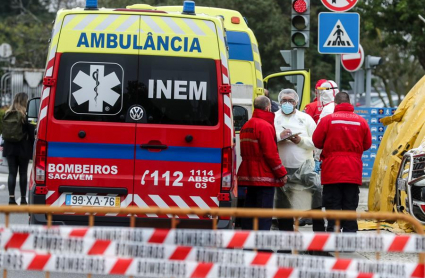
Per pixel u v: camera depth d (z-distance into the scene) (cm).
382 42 8106
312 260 1456
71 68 2200
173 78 2209
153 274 1454
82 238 1468
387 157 3003
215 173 2206
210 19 2228
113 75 2202
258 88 3475
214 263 1455
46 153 2194
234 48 3478
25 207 1515
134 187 2200
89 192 2195
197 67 2212
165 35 2216
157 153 2200
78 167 2195
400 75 10862
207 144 2205
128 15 2216
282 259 1455
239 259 1455
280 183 2431
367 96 4978
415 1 7331
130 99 2202
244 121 3066
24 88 9269
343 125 2469
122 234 1470
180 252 1459
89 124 2191
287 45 9769
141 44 2209
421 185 2550
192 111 2209
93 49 2202
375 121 4531
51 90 2192
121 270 1455
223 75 2212
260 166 2417
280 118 2666
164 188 2202
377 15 7606
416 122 2933
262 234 1458
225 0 9688
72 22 2208
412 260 2384
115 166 2200
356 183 2472
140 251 1462
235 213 1490
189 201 2205
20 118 3569
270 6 9825
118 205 2200
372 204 3091
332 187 2502
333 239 1459
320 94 3059
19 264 1460
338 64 3416
